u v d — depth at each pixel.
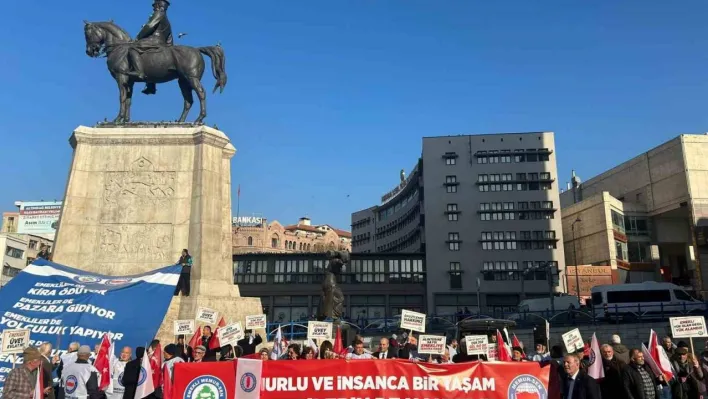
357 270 71.06
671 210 71.56
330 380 9.89
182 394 9.91
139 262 18.52
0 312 14.73
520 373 9.95
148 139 19.48
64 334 14.19
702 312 33.72
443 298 69.44
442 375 9.92
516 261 69.94
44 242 95.88
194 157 19.47
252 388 9.86
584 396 9.26
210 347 13.68
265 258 70.81
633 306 37.31
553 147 73.00
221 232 19.23
